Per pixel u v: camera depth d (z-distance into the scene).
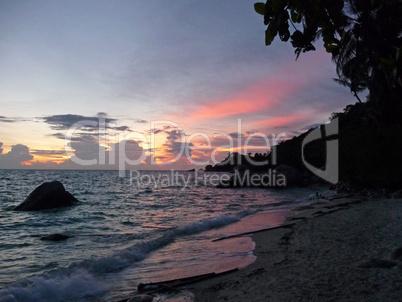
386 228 10.45
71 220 17.16
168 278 7.08
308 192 37.62
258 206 23.31
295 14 2.29
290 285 5.89
